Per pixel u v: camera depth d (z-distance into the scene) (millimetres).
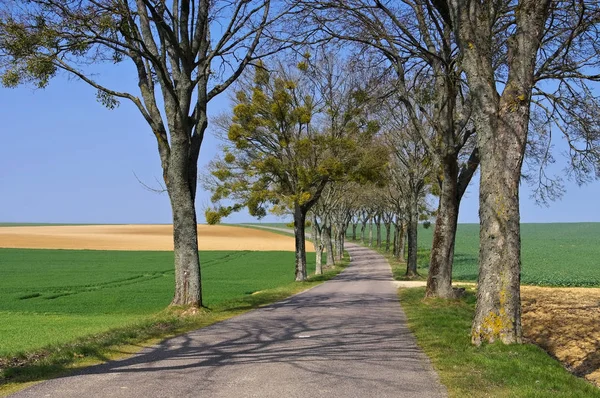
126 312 23297
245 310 17859
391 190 52250
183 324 14078
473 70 10625
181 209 17188
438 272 20062
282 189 35125
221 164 34531
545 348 13031
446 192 19906
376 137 36062
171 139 17062
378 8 17938
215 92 18234
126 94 17469
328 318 15469
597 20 13602
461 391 7062
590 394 7234
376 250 91312
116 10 14789
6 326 17125
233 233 121938
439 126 19266
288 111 33281
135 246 87500
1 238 95938
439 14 17578
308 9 17141
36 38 14531
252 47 18406
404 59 19594
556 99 16141
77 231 128750
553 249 77000
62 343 11375
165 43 17328
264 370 8367
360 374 8094
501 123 10266
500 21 16469
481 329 10250
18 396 6742
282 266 56250
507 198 10141
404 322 14539
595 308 18203
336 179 33188
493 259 10180
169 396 6770
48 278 41781
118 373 8156
